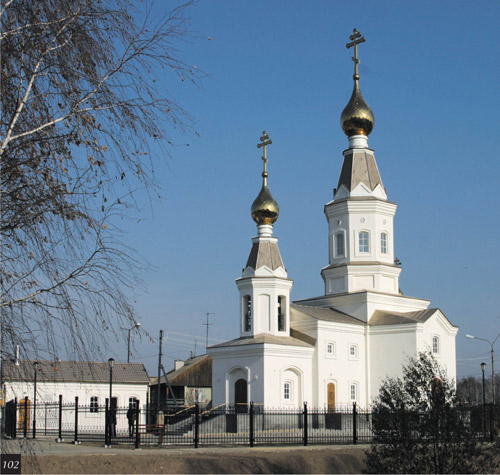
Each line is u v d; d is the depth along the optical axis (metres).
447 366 63.09
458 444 22.72
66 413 62.31
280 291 61.66
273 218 64.00
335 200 67.06
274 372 57.31
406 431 22.70
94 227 13.99
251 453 33.34
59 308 13.60
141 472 27.80
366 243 65.50
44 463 26.75
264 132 66.50
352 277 65.06
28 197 13.75
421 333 60.56
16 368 13.48
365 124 67.75
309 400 58.94
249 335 60.91
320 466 33.06
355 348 62.28
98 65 14.57
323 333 60.16
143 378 68.81
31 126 14.12
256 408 55.81
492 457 24.59
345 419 55.97
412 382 23.58
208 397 77.88
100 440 39.41
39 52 14.08
